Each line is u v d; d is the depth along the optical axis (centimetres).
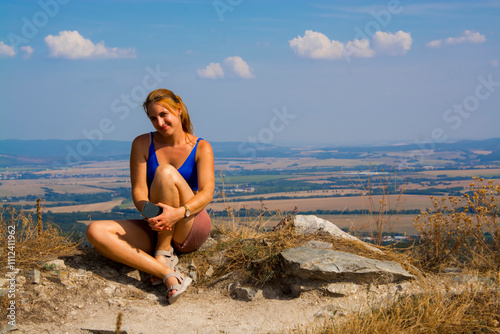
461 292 331
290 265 378
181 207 389
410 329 277
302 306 346
